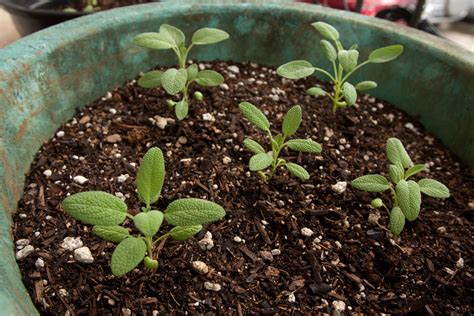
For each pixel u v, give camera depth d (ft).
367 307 0.91
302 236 1.00
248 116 1.01
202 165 1.10
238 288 0.91
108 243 0.95
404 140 1.23
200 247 0.96
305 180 1.10
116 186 1.05
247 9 1.29
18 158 1.01
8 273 0.76
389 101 1.32
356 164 1.14
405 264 0.97
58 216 0.98
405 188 0.92
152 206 1.02
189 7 1.26
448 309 0.91
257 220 1.02
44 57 1.05
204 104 1.24
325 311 0.90
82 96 1.20
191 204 0.82
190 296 0.89
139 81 1.16
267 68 1.40
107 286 0.89
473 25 2.26
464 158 1.19
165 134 1.18
